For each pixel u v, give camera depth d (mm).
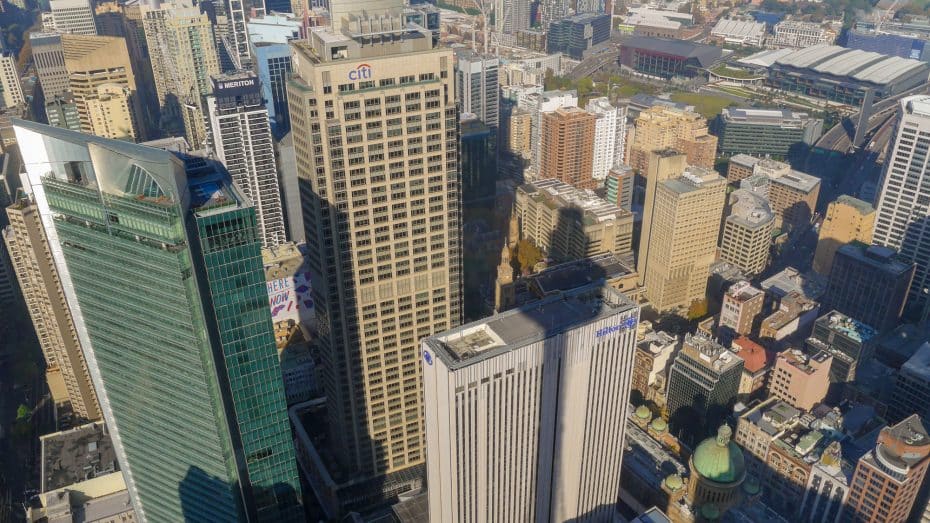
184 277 190375
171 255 187375
